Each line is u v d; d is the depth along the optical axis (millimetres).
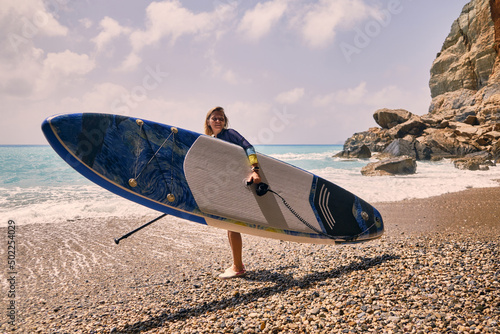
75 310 2748
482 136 26141
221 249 4566
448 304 2352
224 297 2891
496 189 10281
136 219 6703
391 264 3348
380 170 16594
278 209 3297
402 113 33500
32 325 2479
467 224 5516
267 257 4051
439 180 13328
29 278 3527
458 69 38688
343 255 3893
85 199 9195
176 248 4633
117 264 3975
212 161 3113
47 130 2525
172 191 2924
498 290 2500
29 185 12648
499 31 33688
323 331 2131
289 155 38594
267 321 2336
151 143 2943
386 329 2082
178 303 2824
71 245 4820
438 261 3303
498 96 30359
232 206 3115
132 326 2434
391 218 6227
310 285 3000
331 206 3584
